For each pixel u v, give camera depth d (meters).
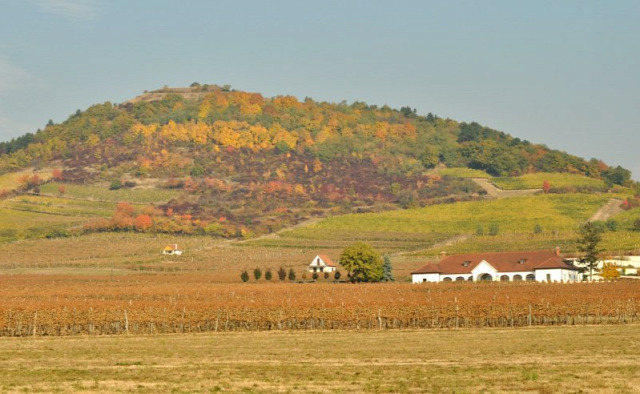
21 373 83.25
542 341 113.00
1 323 136.88
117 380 78.00
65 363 92.31
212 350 105.62
